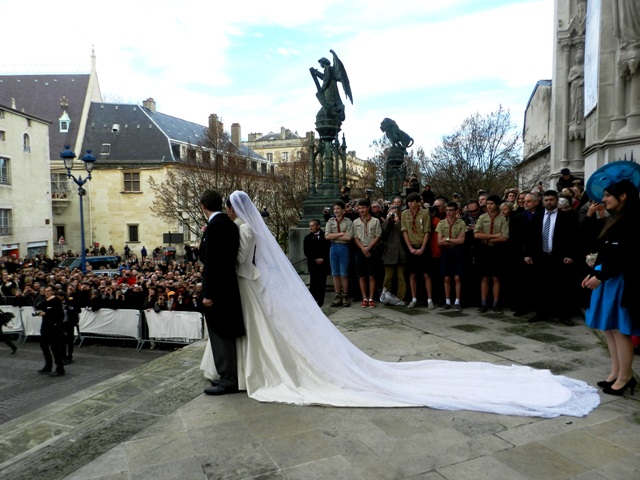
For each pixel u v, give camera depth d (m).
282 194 34.34
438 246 7.84
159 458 2.97
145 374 5.37
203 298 4.05
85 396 5.04
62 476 2.80
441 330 6.33
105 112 44.62
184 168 32.53
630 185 3.74
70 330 12.27
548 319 6.82
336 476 2.72
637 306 3.63
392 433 3.28
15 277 17.81
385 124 20.45
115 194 41.31
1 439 4.14
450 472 2.75
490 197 7.34
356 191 35.69
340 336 4.45
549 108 30.25
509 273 7.33
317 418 3.55
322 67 11.08
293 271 4.46
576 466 2.80
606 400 3.85
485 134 27.77
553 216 6.58
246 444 3.14
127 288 14.15
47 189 35.53
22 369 11.99
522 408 3.64
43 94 45.25
